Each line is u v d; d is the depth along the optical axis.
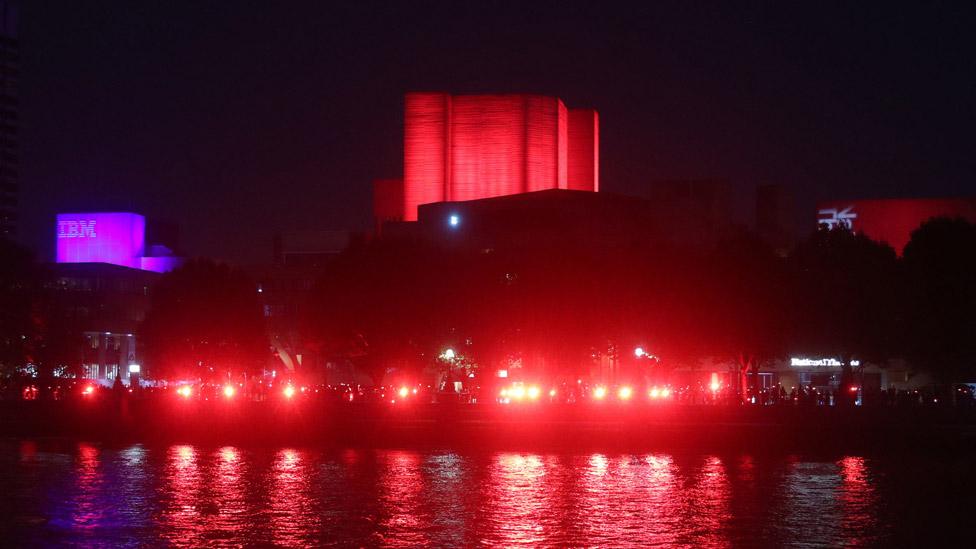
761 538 84.19
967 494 104.69
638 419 151.75
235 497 101.56
